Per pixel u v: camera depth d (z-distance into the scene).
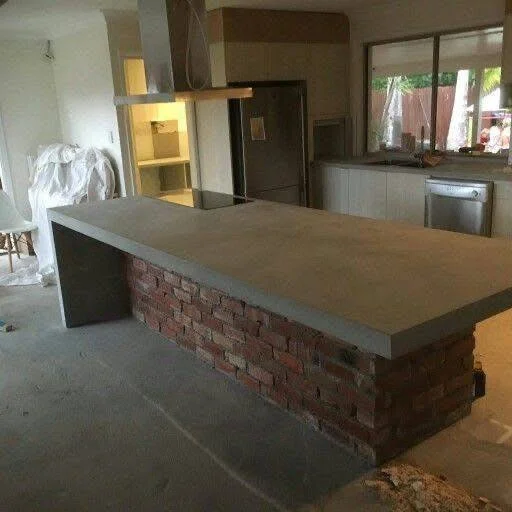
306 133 5.48
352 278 1.86
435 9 4.86
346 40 5.66
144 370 3.04
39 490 2.11
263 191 5.27
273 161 5.27
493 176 4.06
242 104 4.96
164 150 6.34
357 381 2.10
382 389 2.05
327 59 5.57
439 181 4.36
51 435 2.47
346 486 2.03
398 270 1.92
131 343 3.42
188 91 3.11
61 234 3.57
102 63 5.21
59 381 2.97
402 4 5.10
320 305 1.64
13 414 2.65
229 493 2.04
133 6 4.68
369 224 2.63
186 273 2.18
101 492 2.08
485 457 2.16
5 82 5.85
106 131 5.46
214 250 2.29
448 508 1.88
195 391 2.79
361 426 2.14
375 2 5.07
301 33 5.32
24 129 6.07
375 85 5.74
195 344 3.15
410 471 2.07
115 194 5.51
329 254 2.15
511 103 4.21
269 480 2.10
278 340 2.47
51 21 5.18
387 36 5.32
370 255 2.11
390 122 5.70
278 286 1.82
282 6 4.97
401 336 1.44
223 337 2.86
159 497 2.04
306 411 2.42
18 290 4.61
